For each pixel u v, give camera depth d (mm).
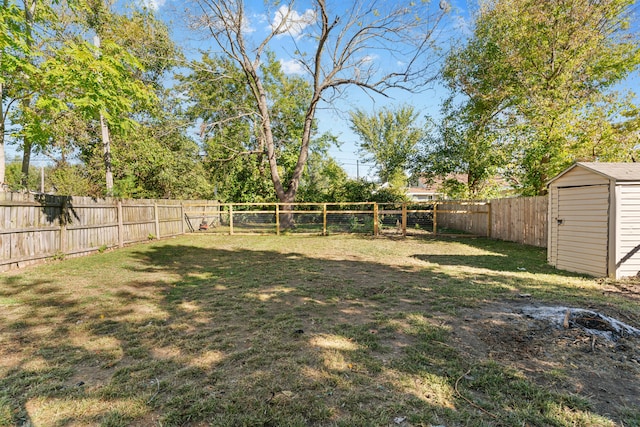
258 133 19094
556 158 10109
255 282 5125
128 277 5535
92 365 2486
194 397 2045
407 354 2609
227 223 18188
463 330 3074
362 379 2240
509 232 10484
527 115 11523
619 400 1988
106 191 10359
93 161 12961
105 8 10570
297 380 2234
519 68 11664
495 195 14414
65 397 2057
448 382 2199
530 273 5621
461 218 14039
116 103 6129
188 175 15195
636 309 3553
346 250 8719
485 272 5742
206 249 9008
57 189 11008
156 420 1837
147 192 14102
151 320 3465
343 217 15203
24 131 6488
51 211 6871
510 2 11781
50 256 6844
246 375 2309
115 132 6926
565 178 5895
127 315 3627
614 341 2758
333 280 5223
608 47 11336
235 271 6031
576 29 10430
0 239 5762
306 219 15922
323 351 2674
